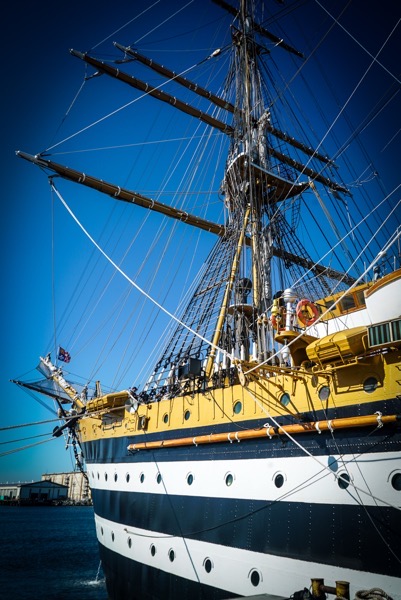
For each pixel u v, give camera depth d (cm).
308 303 1400
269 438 1290
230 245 2491
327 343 1138
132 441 1888
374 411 1084
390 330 1029
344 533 1051
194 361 1733
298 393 1270
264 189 2919
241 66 3262
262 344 1761
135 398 1997
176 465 1584
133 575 1677
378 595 909
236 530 1288
